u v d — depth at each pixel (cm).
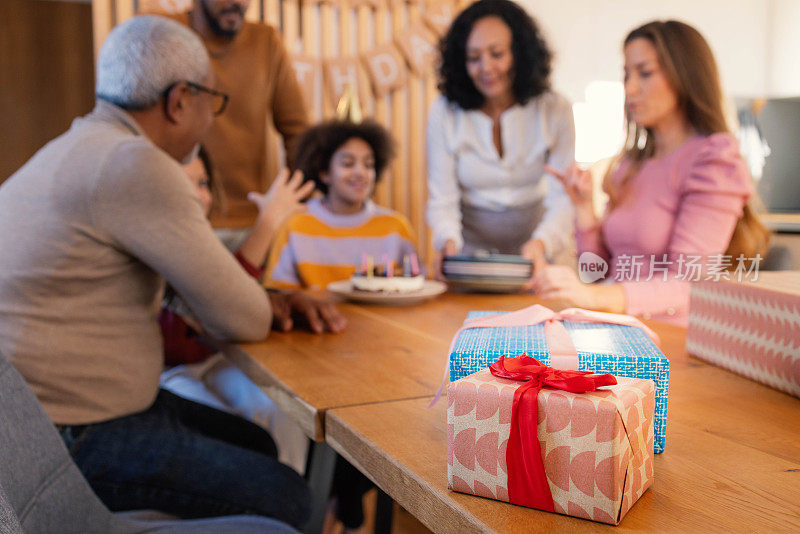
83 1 366
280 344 108
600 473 44
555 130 191
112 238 101
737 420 65
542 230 184
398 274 152
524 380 48
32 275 100
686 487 50
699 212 98
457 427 48
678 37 105
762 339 76
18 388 70
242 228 245
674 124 112
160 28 114
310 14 315
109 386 105
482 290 158
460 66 191
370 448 60
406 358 97
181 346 154
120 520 85
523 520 44
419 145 345
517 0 186
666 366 54
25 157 366
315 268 205
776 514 45
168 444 105
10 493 64
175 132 120
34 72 363
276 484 106
